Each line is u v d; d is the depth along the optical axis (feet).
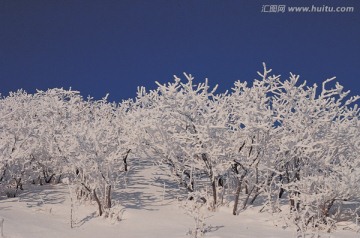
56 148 27.25
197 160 25.82
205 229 19.79
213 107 25.50
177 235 18.61
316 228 21.06
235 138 24.79
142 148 27.63
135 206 24.75
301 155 23.94
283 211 23.43
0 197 26.96
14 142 28.22
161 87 24.53
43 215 22.39
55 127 27.53
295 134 24.97
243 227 20.74
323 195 21.53
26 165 29.55
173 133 25.99
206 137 24.12
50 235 18.69
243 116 24.17
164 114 25.45
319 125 25.11
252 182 24.86
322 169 24.06
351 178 20.85
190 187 26.11
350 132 25.58
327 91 24.52
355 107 25.75
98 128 25.63
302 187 22.53
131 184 30.53
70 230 20.03
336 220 22.75
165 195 27.68
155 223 21.33
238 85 25.85
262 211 24.17
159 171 34.96
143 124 26.63
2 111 37.78
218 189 26.37
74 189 26.32
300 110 25.46
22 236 17.87
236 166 24.70
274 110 24.23
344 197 21.54
